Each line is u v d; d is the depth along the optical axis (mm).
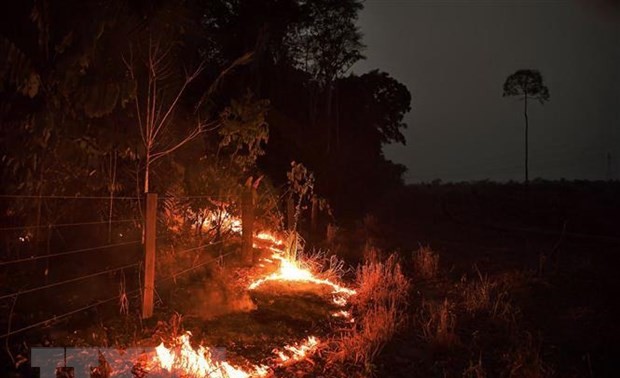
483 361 5930
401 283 9062
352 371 5453
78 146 6293
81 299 6133
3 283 6074
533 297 8633
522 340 6574
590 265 11328
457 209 29891
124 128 7672
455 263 11984
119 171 7938
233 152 10742
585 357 6148
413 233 18953
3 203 6430
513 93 39156
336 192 26391
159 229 8312
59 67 5953
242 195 9516
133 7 7004
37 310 5672
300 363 5520
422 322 7203
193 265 8086
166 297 6734
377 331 6363
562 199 31953
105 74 6691
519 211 27688
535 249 14938
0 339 4867
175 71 8758
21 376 4355
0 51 5199
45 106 6012
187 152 9367
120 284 6453
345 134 34281
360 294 8266
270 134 23156
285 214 13891
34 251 6648
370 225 18281
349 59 29062
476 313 7707
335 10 27516
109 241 7047
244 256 9422
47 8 5914
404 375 5512
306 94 29172
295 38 27578
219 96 16203
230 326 6109
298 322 6754
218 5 19812
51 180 6629
